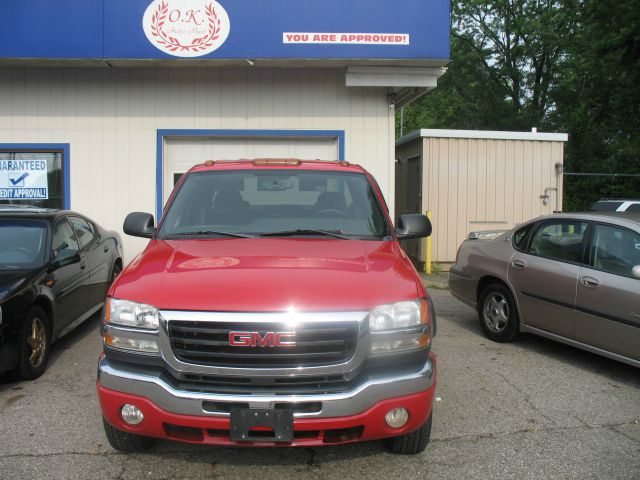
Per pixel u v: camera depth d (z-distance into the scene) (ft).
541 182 39.73
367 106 31.81
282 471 11.09
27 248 17.88
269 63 29.86
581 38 90.33
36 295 16.31
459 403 14.80
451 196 38.70
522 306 19.48
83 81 31.01
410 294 10.42
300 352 9.64
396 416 9.98
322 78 31.60
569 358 18.81
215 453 11.85
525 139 39.34
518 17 105.81
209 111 31.37
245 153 32.19
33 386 15.84
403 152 43.11
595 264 17.01
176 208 14.38
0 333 14.94
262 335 9.57
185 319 9.70
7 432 12.82
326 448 12.09
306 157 32.40
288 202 14.60
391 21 28.96
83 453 11.80
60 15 28.32
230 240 12.98
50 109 30.99
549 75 107.45
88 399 14.89
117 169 31.27
